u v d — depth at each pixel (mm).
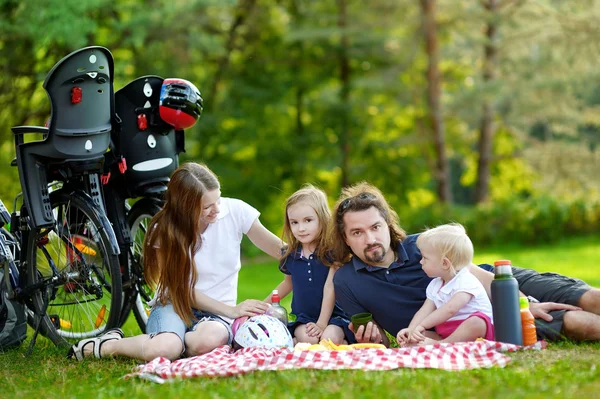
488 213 19031
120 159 4793
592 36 19625
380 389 3104
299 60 21641
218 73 19969
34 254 4734
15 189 14516
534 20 20062
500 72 20781
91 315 4879
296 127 22047
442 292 4105
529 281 4426
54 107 4414
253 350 3900
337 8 20922
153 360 3822
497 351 3814
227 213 4555
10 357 4543
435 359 3588
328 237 4395
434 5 19953
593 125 23500
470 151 23625
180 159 19203
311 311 4598
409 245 4379
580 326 4090
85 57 4402
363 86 20078
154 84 4852
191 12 15875
